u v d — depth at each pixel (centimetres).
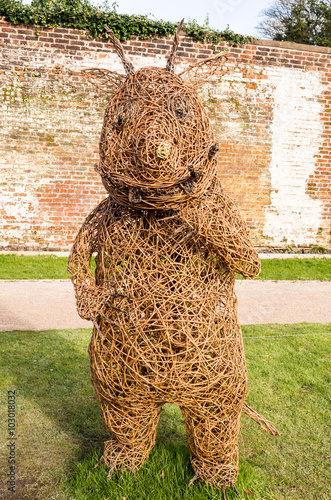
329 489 281
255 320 582
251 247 237
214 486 269
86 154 864
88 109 854
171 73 236
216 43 885
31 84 834
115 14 834
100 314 238
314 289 740
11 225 862
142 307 233
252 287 738
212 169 229
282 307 641
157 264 232
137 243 233
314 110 949
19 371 421
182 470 278
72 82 844
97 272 253
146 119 217
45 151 852
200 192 223
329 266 880
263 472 296
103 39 844
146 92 224
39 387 395
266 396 391
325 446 325
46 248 874
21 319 550
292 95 935
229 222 233
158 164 208
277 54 916
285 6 1956
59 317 564
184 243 234
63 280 714
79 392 390
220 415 253
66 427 340
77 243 255
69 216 874
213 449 262
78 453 310
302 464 305
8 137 840
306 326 562
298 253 980
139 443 275
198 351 230
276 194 959
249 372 432
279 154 947
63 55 836
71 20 826
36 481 282
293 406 377
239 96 914
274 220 968
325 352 485
